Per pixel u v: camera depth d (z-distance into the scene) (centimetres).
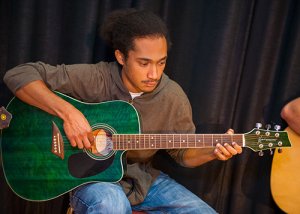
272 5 190
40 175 164
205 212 168
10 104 165
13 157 166
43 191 164
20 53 186
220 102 194
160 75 159
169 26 198
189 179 210
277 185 191
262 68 196
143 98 168
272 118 202
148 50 153
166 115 172
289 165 188
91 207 151
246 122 202
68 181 163
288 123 187
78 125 157
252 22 195
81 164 163
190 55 200
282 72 196
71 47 191
